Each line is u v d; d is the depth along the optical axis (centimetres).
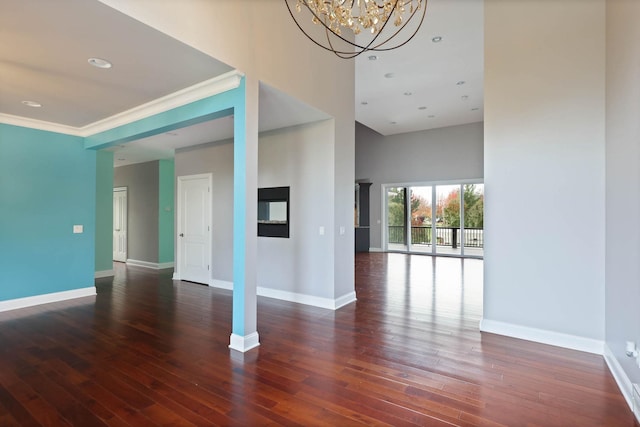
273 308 433
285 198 474
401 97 732
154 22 229
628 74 233
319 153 443
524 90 327
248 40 303
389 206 1091
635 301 218
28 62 276
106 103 374
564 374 258
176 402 220
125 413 208
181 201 619
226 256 552
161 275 661
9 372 260
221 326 365
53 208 468
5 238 426
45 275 460
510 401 221
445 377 253
